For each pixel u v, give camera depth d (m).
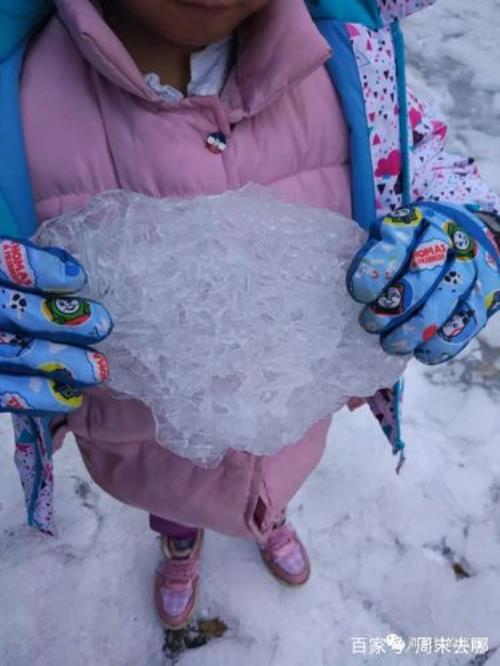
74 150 0.89
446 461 1.72
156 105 0.88
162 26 0.82
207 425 0.88
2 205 0.88
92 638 1.47
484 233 0.94
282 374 0.87
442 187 1.07
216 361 0.85
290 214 0.90
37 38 0.93
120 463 1.18
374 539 1.61
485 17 2.91
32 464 1.11
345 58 0.99
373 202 1.03
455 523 1.63
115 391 0.94
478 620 1.52
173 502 1.20
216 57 0.93
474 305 0.89
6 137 0.87
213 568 1.56
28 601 1.49
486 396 1.84
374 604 1.53
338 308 0.89
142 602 1.51
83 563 1.55
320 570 1.56
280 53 0.89
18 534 1.57
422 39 2.79
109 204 0.86
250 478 1.15
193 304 0.84
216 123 0.91
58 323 0.80
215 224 0.85
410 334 0.85
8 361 0.80
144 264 0.84
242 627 1.49
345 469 1.69
